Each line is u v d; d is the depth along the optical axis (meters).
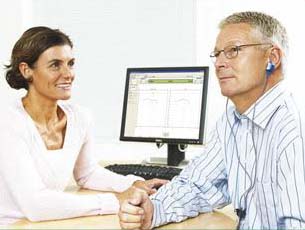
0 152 1.31
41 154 1.37
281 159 1.05
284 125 1.08
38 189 1.25
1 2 2.24
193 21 2.08
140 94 1.96
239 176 1.21
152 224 1.10
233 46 1.10
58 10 2.23
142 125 1.94
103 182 1.59
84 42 2.21
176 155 1.87
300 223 1.00
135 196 1.10
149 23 2.13
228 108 1.31
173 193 1.23
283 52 1.13
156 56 2.14
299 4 1.98
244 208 1.19
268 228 1.12
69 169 1.47
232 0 2.07
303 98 1.93
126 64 2.18
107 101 2.21
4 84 2.23
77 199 1.24
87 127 1.61
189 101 1.86
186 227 1.12
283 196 1.03
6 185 1.32
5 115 1.35
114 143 2.20
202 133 1.81
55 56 1.37
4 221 1.32
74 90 2.24
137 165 1.78
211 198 1.29
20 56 1.38
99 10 2.19
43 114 1.44
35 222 1.20
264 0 2.03
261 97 1.14
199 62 2.11
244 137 1.20
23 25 2.24
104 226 1.14
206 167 1.31
